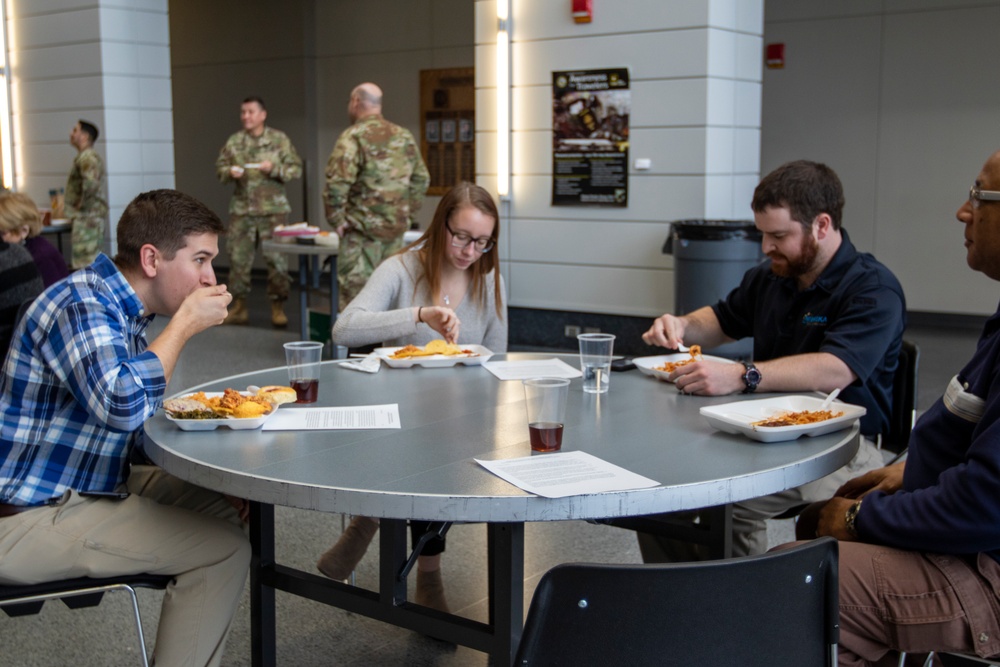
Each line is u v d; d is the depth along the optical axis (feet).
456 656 8.71
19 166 30.50
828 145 28.02
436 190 33.71
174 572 6.72
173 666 6.64
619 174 20.56
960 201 26.27
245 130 26.73
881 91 26.99
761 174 29.25
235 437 6.48
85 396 6.34
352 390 7.94
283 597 9.93
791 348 8.75
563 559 10.87
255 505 7.10
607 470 5.64
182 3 38.27
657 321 9.17
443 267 10.07
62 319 6.43
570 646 4.39
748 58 20.42
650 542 9.02
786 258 8.41
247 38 36.78
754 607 4.46
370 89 20.49
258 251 38.75
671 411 7.22
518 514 5.17
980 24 25.34
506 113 21.59
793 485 5.81
